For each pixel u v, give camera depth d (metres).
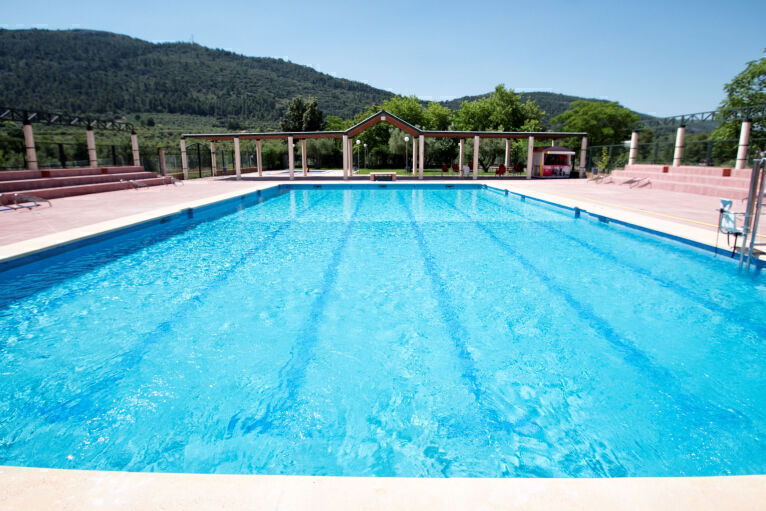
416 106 51.69
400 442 2.64
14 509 1.49
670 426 2.79
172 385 3.30
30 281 6.07
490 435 2.70
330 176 28.72
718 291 5.53
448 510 1.51
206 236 9.25
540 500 1.55
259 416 2.91
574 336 4.19
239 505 1.52
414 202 15.68
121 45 181.00
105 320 4.62
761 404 3.04
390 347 3.96
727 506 1.51
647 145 24.52
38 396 3.17
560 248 8.02
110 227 8.50
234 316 4.73
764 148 17.91
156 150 26.56
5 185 12.95
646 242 8.43
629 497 1.56
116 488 1.60
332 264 6.91
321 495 1.58
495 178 25.83
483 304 5.08
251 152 38.84
